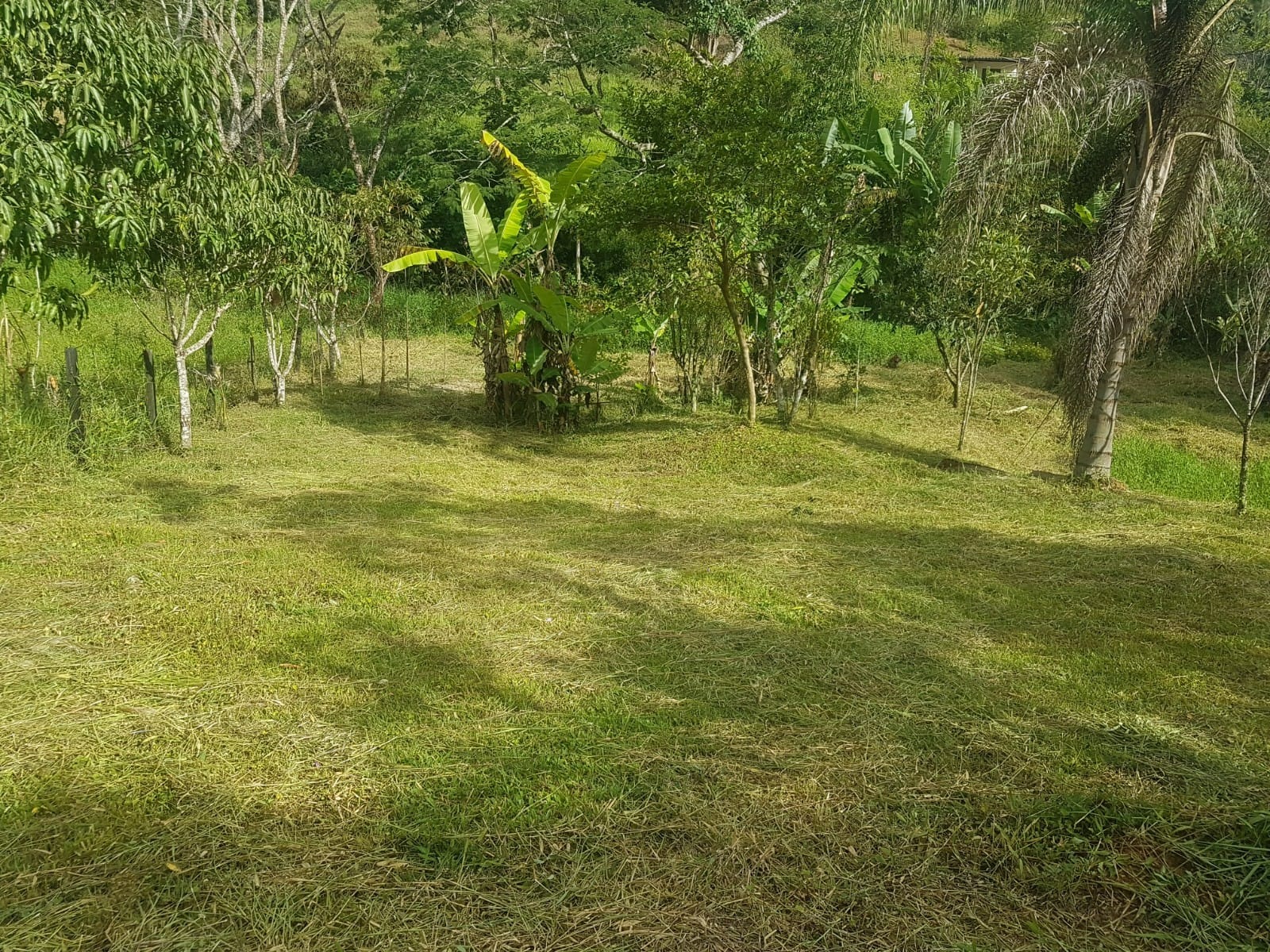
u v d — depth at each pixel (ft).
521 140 60.75
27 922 7.00
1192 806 8.83
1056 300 37.01
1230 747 10.14
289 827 8.31
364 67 73.87
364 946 6.88
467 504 21.75
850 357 47.80
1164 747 10.08
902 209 39.50
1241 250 25.11
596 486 24.61
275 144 69.00
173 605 13.70
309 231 27.02
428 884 7.57
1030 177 26.96
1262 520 21.62
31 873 7.57
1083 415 24.26
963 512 21.97
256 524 18.83
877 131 40.34
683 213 27.50
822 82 38.06
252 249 24.94
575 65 62.80
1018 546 18.61
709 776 9.29
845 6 30.68
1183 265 25.17
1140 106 24.04
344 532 18.44
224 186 23.09
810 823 8.51
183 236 22.67
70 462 22.02
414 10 65.77
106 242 20.92
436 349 49.57
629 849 8.09
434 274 63.31
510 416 32.76
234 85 55.77
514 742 9.89
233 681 11.21
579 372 31.81
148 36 20.36
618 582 15.74
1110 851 8.16
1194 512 22.11
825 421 33.24
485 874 7.73
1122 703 11.23
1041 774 9.42
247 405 33.42
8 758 9.24
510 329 32.04
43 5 17.53
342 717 10.37
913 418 35.24
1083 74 23.95
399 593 14.71
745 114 27.55
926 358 50.62
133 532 17.51
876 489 24.50
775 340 36.06
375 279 56.65
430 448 28.43
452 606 14.23
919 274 37.11
